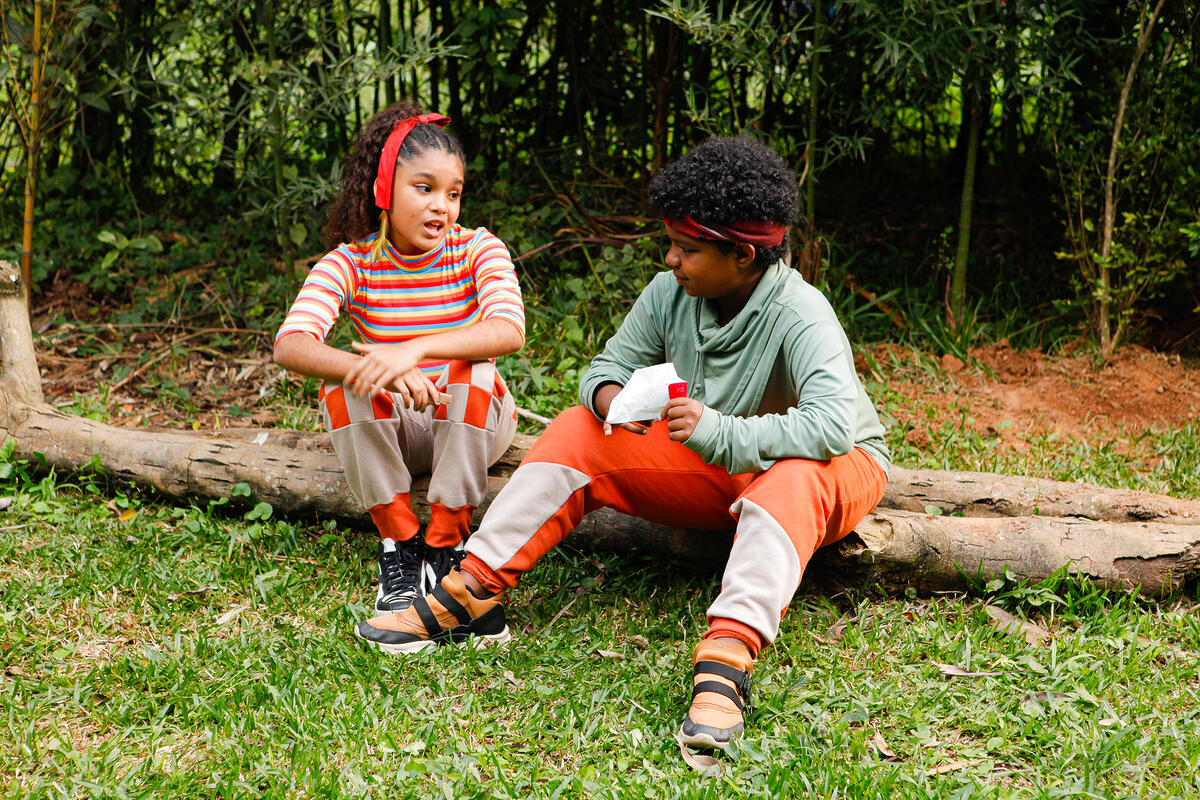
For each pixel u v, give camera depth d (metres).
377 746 2.19
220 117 4.47
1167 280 4.50
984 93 4.50
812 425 2.33
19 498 3.24
